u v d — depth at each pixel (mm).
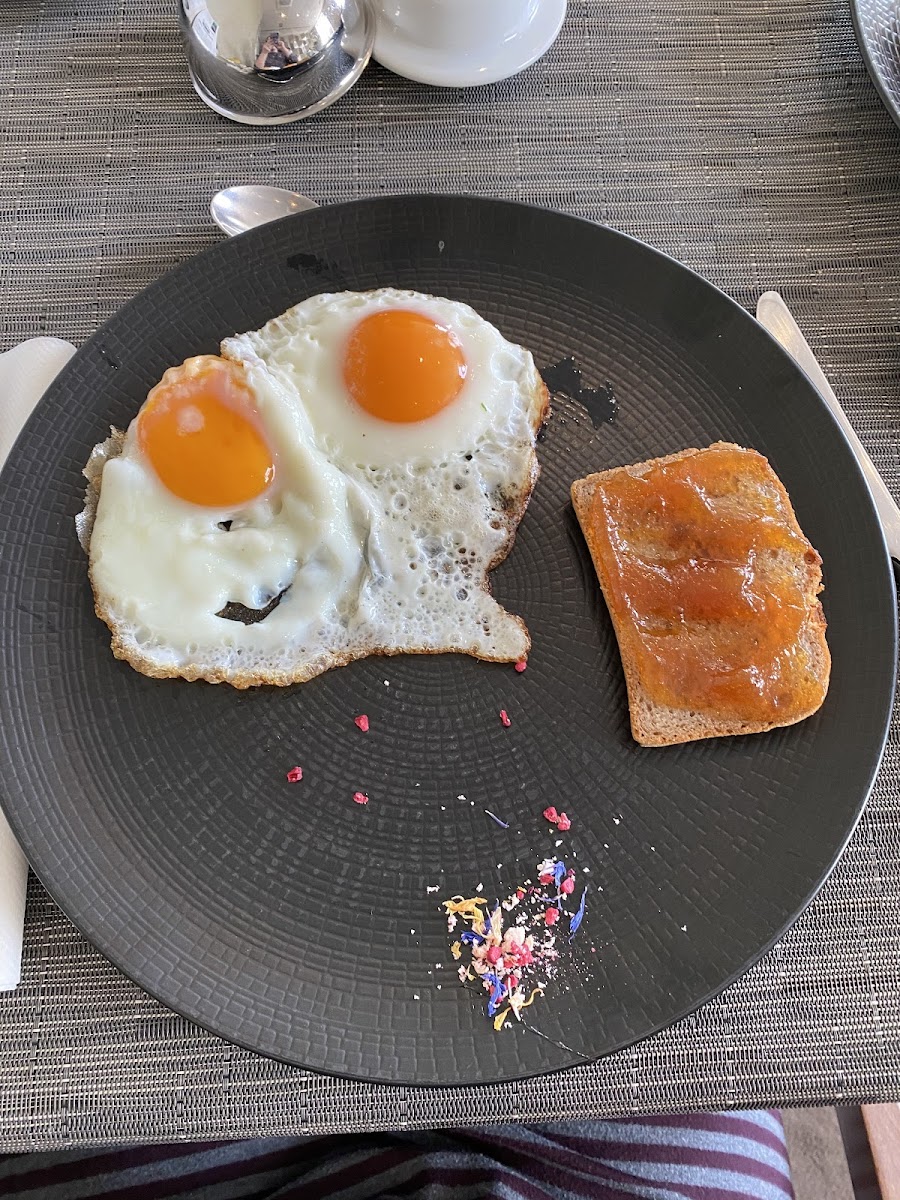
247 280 338
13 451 314
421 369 320
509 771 296
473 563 316
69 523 314
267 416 316
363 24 379
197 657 305
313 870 284
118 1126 266
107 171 375
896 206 379
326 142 382
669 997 269
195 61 381
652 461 322
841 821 285
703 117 391
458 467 322
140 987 265
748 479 317
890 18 367
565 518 323
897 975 281
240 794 292
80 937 280
